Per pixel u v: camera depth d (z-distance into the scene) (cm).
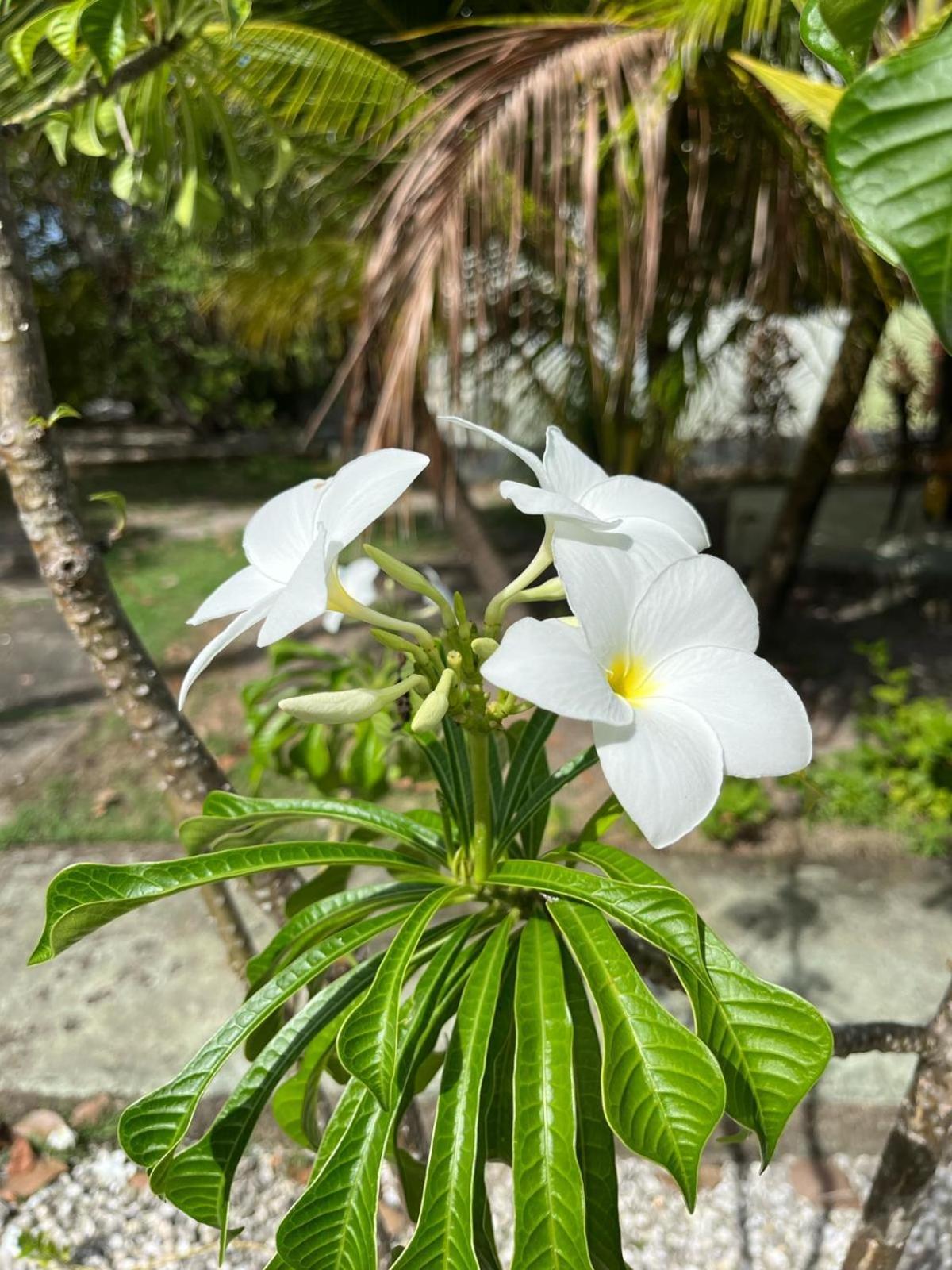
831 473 646
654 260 267
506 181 314
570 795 460
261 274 577
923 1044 144
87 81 122
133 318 1311
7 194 117
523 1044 91
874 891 385
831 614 732
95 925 97
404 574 100
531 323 490
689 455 670
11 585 852
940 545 909
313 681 271
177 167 179
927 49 36
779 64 344
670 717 84
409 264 290
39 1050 312
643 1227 259
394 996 89
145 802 465
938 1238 252
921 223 37
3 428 122
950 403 905
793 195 350
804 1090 89
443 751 121
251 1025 99
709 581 89
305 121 361
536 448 603
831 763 482
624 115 324
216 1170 101
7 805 466
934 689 584
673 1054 86
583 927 100
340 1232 90
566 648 81
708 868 402
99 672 136
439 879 119
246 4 115
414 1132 167
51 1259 254
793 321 561
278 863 106
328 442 1630
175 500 1197
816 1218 259
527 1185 84
